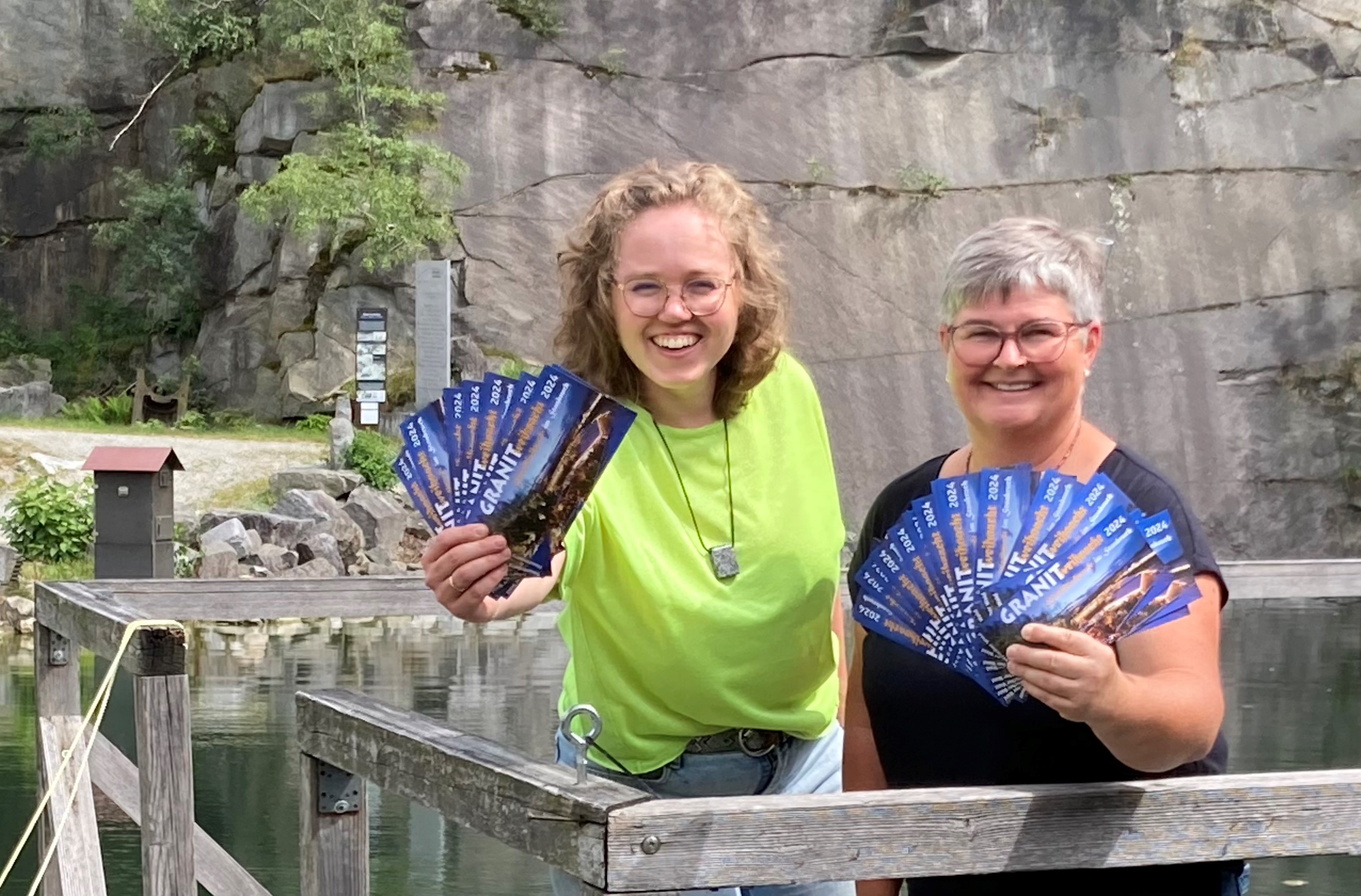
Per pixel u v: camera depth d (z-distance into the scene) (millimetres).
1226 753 2283
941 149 25391
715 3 25484
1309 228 25641
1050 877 2184
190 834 3332
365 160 22078
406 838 6387
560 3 25062
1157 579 1832
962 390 2277
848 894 2717
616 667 2615
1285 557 24031
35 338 25922
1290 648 11133
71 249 26422
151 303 25469
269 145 24406
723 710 2592
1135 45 26000
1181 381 24562
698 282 2422
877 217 25016
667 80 25172
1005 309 2201
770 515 2578
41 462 17297
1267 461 24391
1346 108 26172
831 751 2789
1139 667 2006
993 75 25781
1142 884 2143
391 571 15938
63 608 3994
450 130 24188
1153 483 2176
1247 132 25922
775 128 25188
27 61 26547
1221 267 25266
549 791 1777
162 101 26281
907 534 1949
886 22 25812
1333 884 5742
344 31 22750
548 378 2084
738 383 2568
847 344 24266
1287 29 26312
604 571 2529
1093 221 25297
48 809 4137
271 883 5664
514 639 11820
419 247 22141
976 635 1884
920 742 2320
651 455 2557
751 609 2545
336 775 2514
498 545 2041
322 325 23281
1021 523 1886
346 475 16969
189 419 22375
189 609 4156
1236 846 1928
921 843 1801
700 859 1709
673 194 2455
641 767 2662
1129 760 1930
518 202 24125
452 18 24703
